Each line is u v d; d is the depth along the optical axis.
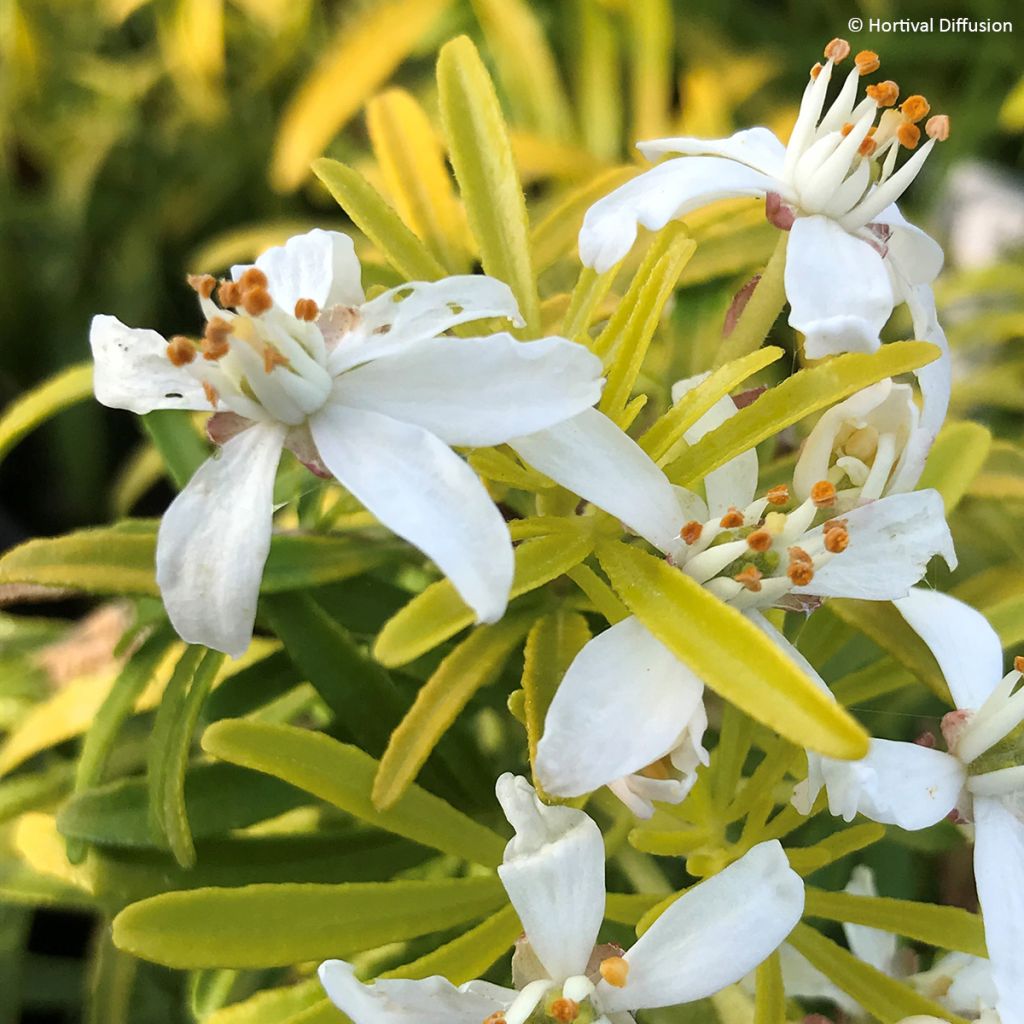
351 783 0.13
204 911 0.13
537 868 0.12
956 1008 0.14
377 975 0.15
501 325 0.14
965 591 0.17
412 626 0.12
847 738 0.11
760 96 0.34
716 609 0.12
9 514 0.34
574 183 0.24
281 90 0.36
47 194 0.37
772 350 0.13
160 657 0.15
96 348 0.13
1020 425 0.28
